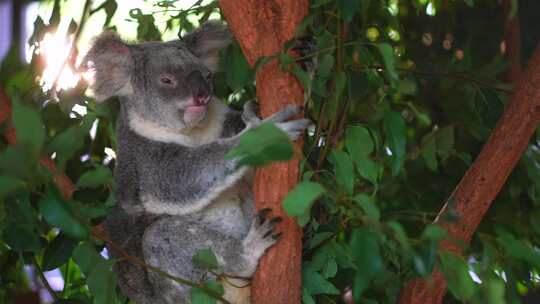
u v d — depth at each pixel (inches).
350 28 204.5
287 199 148.0
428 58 276.2
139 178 231.9
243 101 244.8
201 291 181.6
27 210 172.1
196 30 243.6
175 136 233.6
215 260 182.5
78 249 179.6
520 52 281.0
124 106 240.2
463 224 195.6
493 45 286.5
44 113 231.8
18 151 146.4
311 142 199.5
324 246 194.1
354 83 190.1
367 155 177.8
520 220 256.2
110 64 235.9
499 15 287.4
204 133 239.0
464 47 261.7
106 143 259.3
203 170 216.5
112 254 237.3
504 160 195.9
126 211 235.6
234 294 210.5
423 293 199.0
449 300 231.9
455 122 259.3
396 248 181.0
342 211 172.4
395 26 226.1
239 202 231.1
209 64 245.3
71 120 234.8
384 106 196.9
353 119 210.1
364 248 144.2
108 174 167.0
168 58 236.2
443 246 192.9
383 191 256.5
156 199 226.5
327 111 189.5
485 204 197.5
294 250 184.2
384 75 204.7
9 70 226.7
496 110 224.1
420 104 280.1
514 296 169.5
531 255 159.0
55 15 232.7
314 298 203.6
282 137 148.8
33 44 230.2
